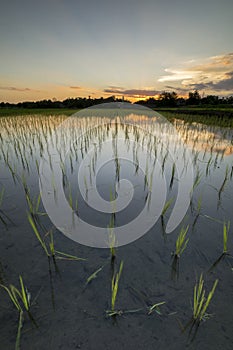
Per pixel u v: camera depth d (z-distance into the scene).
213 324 1.63
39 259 2.31
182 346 1.49
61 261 2.29
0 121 14.75
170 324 1.64
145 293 1.91
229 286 1.96
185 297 1.86
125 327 1.62
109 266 2.23
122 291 1.94
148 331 1.59
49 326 1.62
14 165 5.08
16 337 1.55
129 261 2.29
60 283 2.02
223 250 2.42
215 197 3.67
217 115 15.72
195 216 3.11
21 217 3.06
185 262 2.27
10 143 7.94
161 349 1.48
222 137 8.80
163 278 2.07
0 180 4.44
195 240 2.60
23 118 16.77
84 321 1.67
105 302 1.83
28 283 2.01
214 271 2.14
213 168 5.12
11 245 2.51
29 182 4.33
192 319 1.67
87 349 1.48
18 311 1.73
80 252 2.41
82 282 2.03
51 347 1.49
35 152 6.65
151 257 2.35
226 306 1.77
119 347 1.50
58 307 1.78
